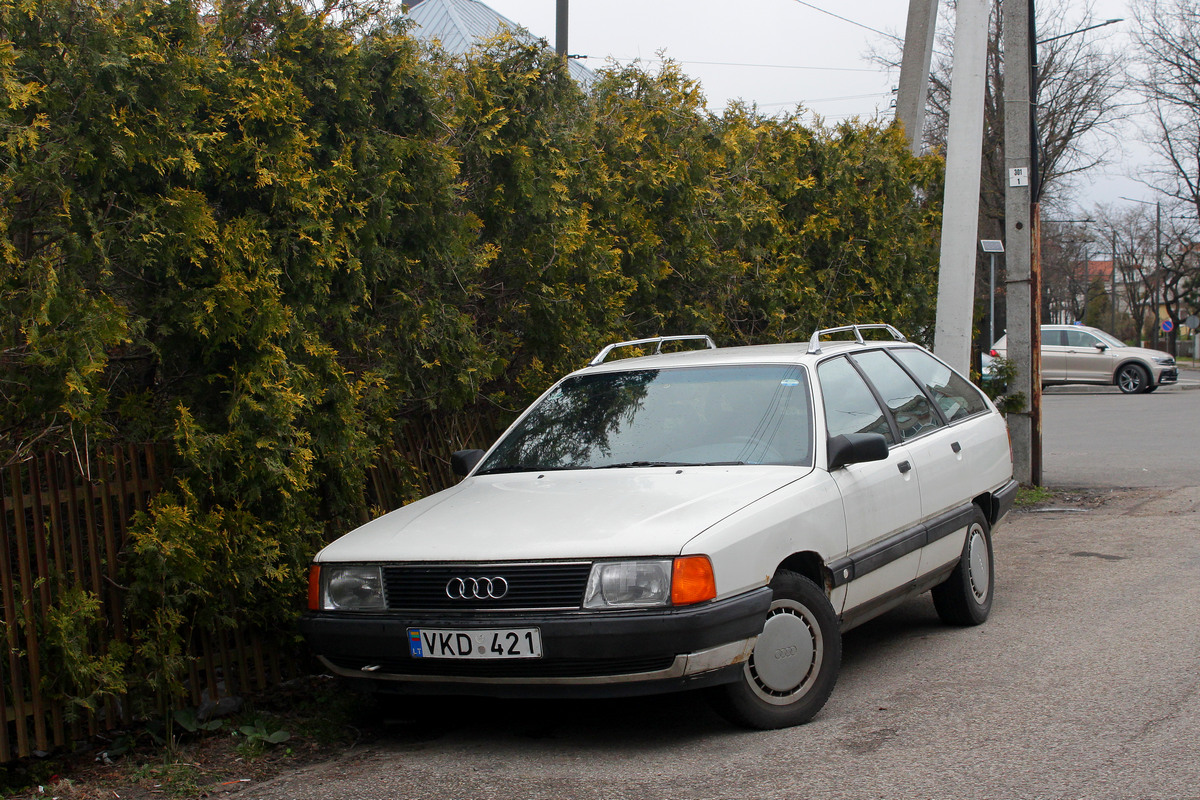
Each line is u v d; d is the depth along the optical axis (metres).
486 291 7.33
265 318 5.12
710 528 4.43
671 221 8.84
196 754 4.79
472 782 4.30
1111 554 8.57
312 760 4.71
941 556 6.10
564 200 7.36
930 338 12.69
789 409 5.43
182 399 5.16
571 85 7.35
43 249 4.59
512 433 6.00
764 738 4.61
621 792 4.09
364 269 5.98
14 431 4.54
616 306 8.05
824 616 4.86
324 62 5.68
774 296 10.02
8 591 4.39
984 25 10.34
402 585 4.58
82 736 4.79
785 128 10.85
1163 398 26.92
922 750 4.38
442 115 6.51
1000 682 5.30
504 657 4.32
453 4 21.17
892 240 11.72
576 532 4.48
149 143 4.81
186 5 5.01
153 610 4.88
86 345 4.40
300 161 5.41
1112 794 3.84
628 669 4.32
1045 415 22.77
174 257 5.03
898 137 12.12
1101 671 5.39
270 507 5.38
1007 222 12.38
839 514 5.09
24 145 4.37
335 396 5.69
